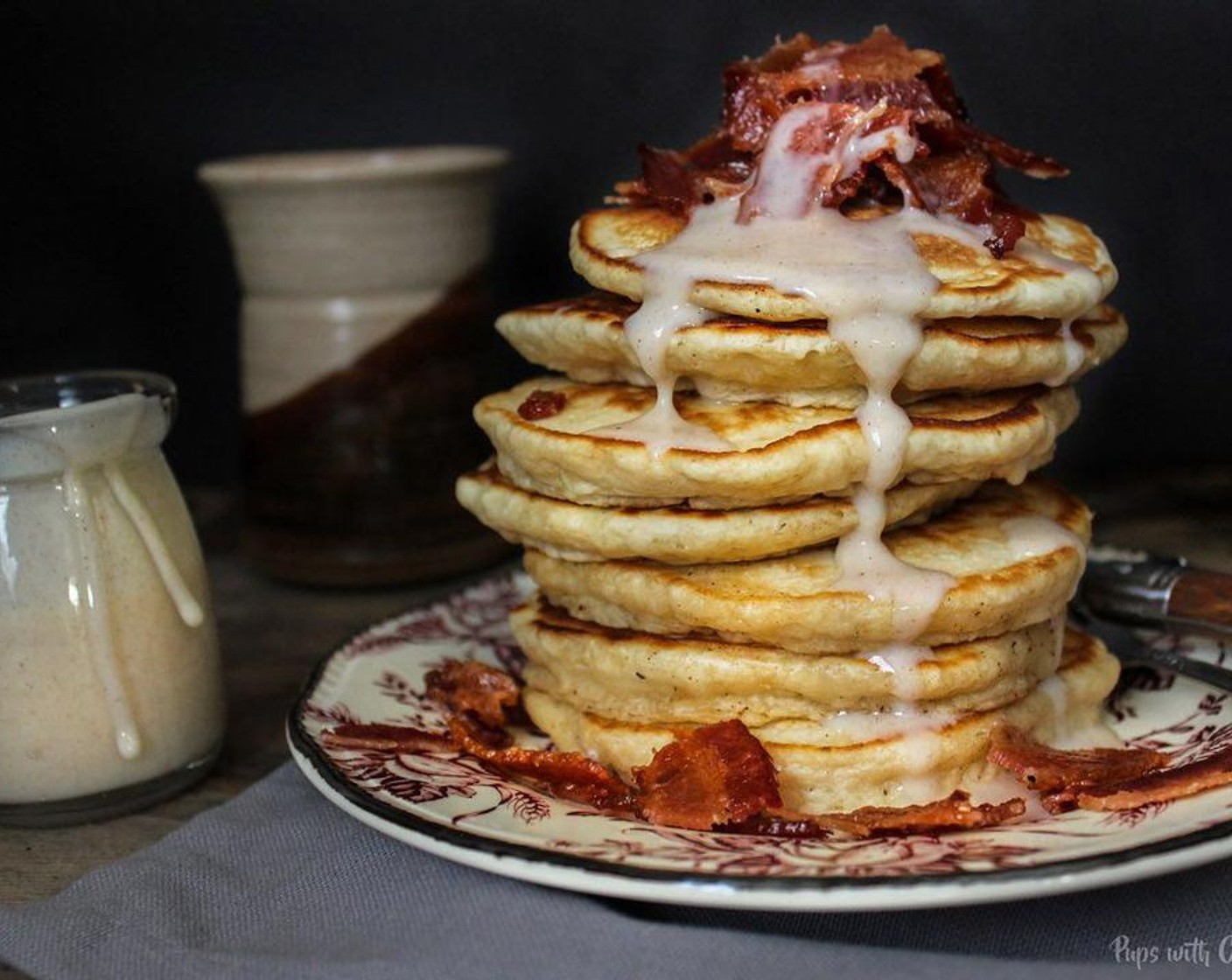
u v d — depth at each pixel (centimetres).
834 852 41
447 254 62
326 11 74
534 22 73
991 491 49
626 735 46
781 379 45
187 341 78
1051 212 73
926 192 47
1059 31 71
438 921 42
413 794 44
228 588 64
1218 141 71
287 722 48
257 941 42
